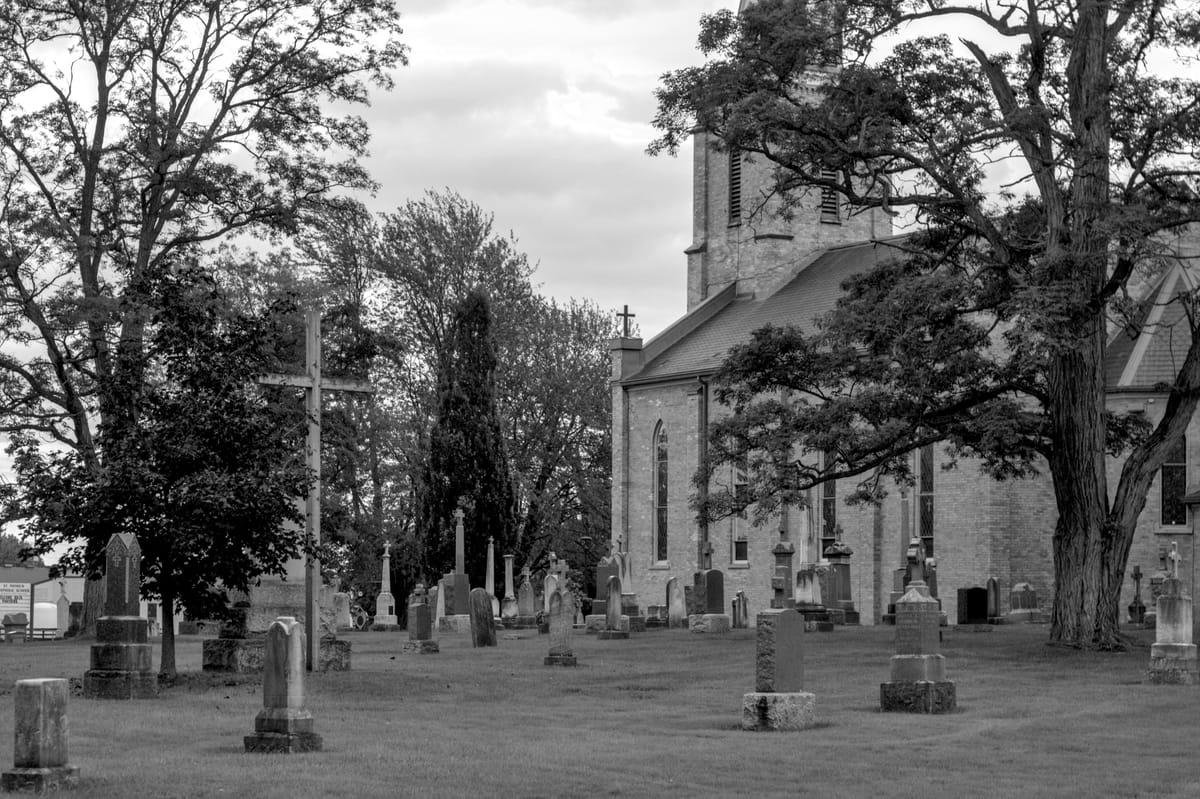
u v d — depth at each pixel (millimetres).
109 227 52719
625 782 20656
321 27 55844
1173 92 40688
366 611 85875
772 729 26469
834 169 45438
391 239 94250
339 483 67000
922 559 56406
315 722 26734
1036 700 31359
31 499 32031
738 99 44969
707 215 91750
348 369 61562
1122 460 62938
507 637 55500
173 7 54281
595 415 100812
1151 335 63250
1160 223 40812
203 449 32188
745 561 79688
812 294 82312
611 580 53250
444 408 81812
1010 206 44656
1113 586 43000
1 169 52594
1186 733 26406
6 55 53094
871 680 35875
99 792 18688
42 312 50219
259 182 55188
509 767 21609
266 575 36812
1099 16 41750
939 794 20203
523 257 98812
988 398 44844
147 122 52969
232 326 33969
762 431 47500
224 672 35250
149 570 32125
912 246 46812
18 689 18891
